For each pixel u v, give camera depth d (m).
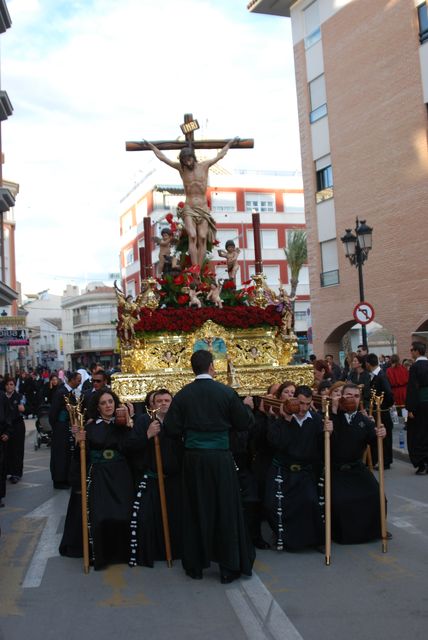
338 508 5.98
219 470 5.18
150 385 8.08
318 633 4.02
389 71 21.78
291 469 6.02
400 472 9.92
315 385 9.16
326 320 25.39
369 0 22.53
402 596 4.61
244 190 43.84
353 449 6.09
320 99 25.39
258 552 5.94
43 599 4.87
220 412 5.29
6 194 22.11
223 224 42.06
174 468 5.84
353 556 5.64
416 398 9.45
